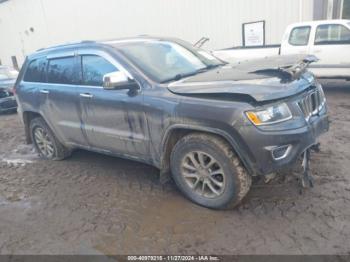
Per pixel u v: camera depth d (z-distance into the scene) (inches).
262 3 438.3
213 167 124.5
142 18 575.2
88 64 155.6
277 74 122.3
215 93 113.8
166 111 124.8
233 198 119.9
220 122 111.9
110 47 148.9
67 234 122.2
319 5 397.1
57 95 170.9
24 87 194.5
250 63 148.9
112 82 129.5
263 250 103.0
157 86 130.9
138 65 138.7
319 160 160.1
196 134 122.7
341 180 138.9
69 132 175.5
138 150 143.5
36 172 185.9
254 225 115.4
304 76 131.7
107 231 121.2
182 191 136.2
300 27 330.6
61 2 704.4
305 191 132.6
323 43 318.7
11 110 362.0
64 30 726.5
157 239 113.7
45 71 181.5
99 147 163.8
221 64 168.6
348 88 334.6
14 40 895.1
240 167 116.3
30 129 208.4
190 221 121.7
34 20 796.6
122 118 142.3
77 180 168.2
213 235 112.7
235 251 104.1
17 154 224.1
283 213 120.4
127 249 110.3
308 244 103.4
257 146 108.7
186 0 509.0
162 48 161.5
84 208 139.3
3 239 123.6
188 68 151.9
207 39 497.0
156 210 131.5
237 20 468.1
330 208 120.2
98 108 150.7
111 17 621.0
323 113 133.3
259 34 451.2
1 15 898.7
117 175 169.0
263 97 106.5
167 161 136.9
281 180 141.6
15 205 148.9
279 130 108.5
